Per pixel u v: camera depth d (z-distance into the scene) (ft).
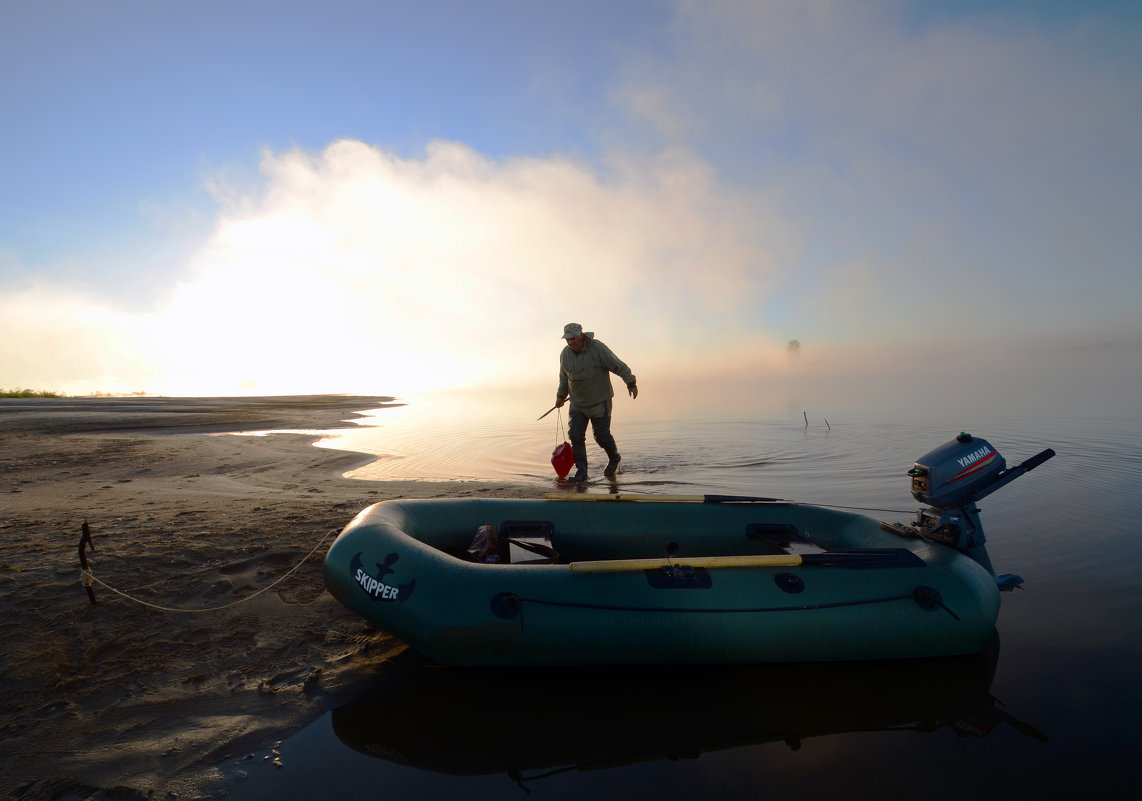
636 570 9.68
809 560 9.92
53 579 11.90
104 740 7.68
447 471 27.12
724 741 7.68
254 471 26.53
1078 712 8.08
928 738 7.65
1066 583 12.35
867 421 43.50
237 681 9.07
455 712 8.35
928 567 10.11
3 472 24.61
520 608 9.07
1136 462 24.94
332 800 6.67
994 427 37.45
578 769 7.18
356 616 11.18
